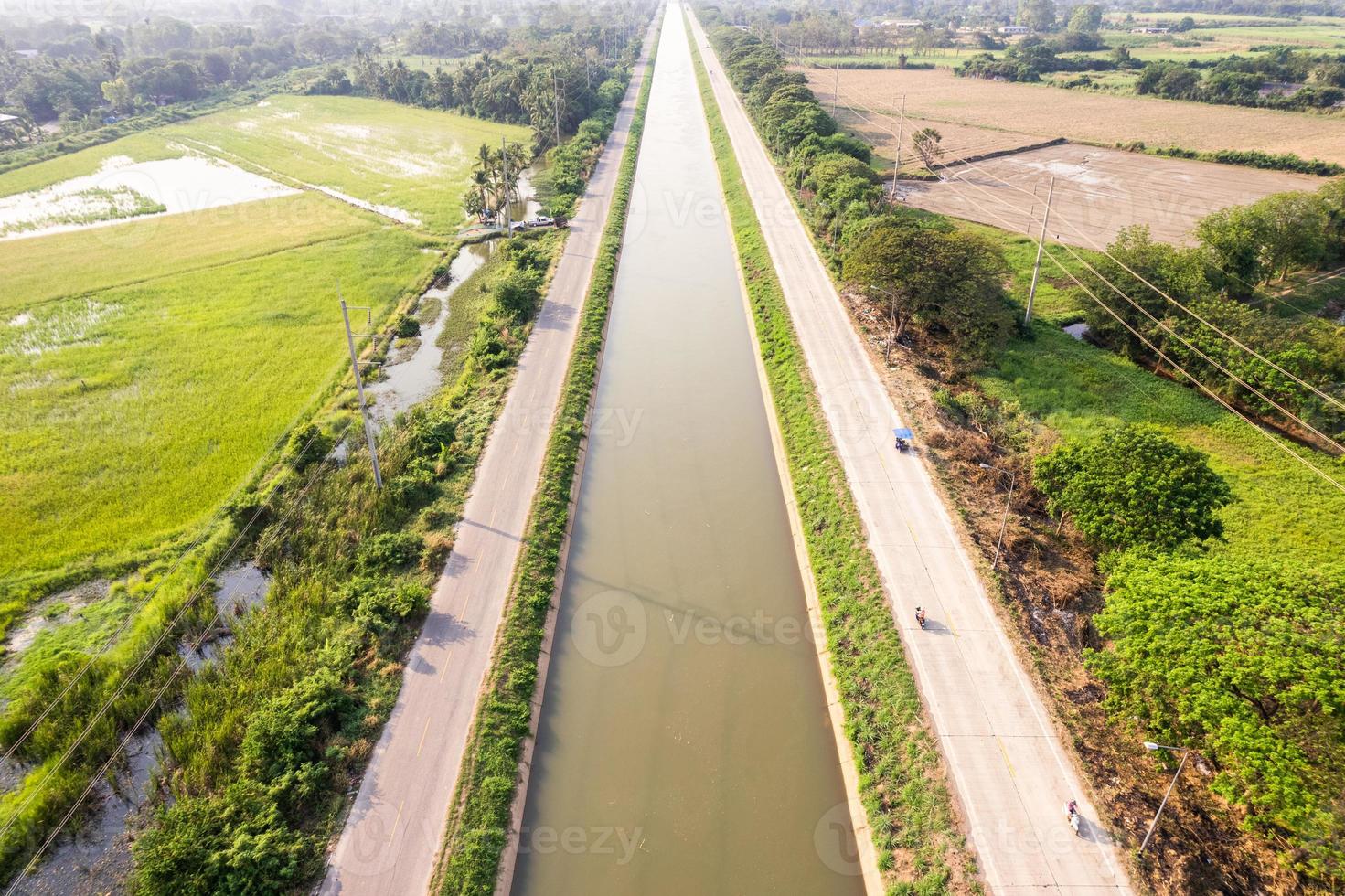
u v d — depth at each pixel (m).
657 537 44.12
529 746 32.16
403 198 101.25
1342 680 25.05
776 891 27.41
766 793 30.75
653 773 31.44
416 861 27.12
